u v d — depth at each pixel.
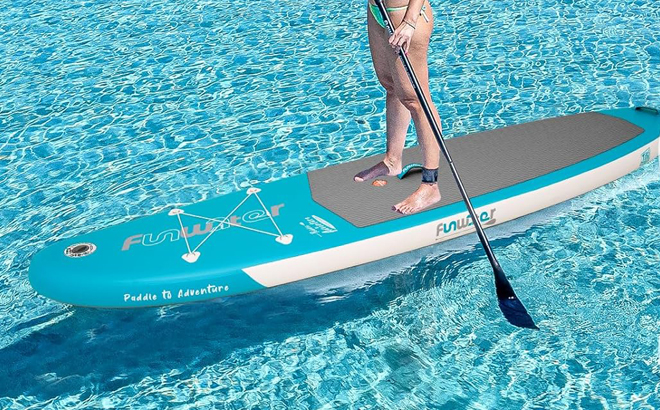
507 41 7.71
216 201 5.33
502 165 5.55
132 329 4.83
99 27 8.38
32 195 5.94
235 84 7.22
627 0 8.39
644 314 4.73
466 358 4.54
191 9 8.70
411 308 4.88
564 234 5.32
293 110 6.79
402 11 4.73
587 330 4.66
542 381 4.38
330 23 8.21
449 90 6.96
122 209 5.74
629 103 6.64
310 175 5.52
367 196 5.30
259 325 4.83
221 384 4.48
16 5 8.98
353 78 7.21
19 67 7.68
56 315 4.93
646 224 5.38
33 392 4.47
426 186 5.13
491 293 4.95
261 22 8.33
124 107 6.97
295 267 4.91
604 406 4.23
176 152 6.34
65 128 6.72
